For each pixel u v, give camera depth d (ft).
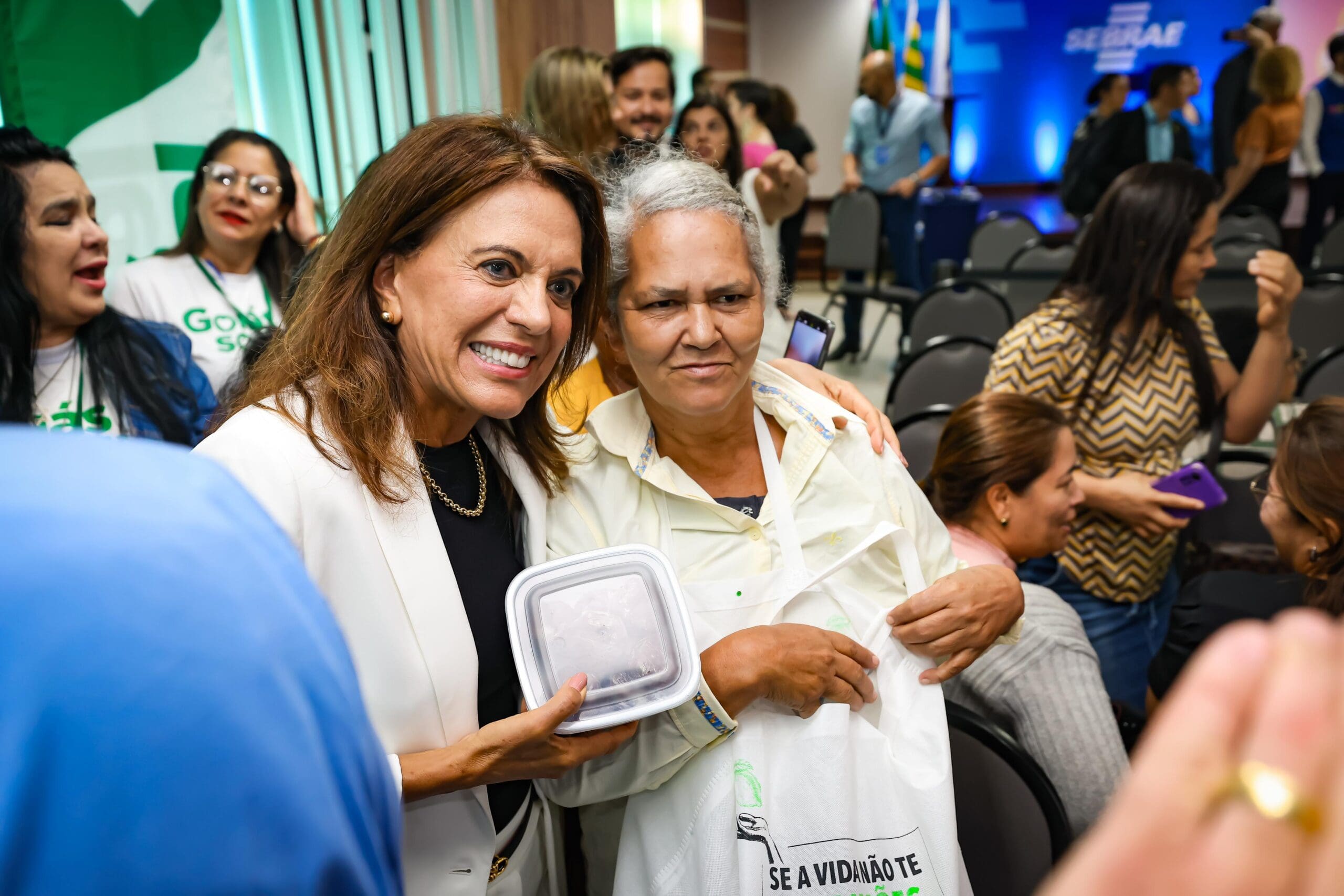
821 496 3.68
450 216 2.87
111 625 0.81
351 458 2.88
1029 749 4.42
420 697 2.94
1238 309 11.25
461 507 3.34
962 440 5.27
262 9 11.38
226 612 0.88
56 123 8.55
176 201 9.61
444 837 3.10
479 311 2.87
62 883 0.79
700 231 3.23
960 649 3.45
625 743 3.19
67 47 8.55
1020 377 6.72
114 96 8.95
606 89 8.39
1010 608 3.55
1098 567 6.52
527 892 3.55
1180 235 6.13
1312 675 0.76
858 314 21.11
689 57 22.75
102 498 0.89
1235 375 7.14
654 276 3.25
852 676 3.24
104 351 5.87
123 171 9.11
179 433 6.08
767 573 3.51
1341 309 12.29
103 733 0.79
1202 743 0.75
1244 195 21.91
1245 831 0.70
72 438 0.96
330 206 12.48
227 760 0.83
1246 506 7.31
